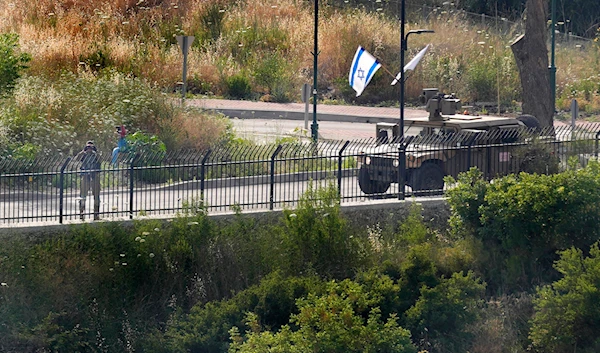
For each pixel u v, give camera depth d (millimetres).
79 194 65625
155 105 91562
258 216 65375
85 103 88062
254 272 63094
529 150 76625
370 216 68938
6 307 56344
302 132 103250
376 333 56344
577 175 69188
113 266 59438
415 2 185875
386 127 79062
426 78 140500
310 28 154375
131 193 61875
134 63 128750
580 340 61875
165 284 60844
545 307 62625
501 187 69812
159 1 164750
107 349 57094
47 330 56094
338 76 143875
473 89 139625
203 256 62188
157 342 57344
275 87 134875
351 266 65062
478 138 74875
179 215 62719
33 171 65125
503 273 67625
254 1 168125
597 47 168625
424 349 59656
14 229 57688
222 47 147875
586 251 68312
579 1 196625
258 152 69562
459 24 166000
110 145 82875
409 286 63375
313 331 56562
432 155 72812
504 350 62031
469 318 61719
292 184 73500
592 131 81250
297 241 64750
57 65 119812
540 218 67562
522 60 102688
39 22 142125
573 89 143625
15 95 88562
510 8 195250
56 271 57875
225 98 131875
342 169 75875
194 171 71375
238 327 58844
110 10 152500
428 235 69125
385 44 147000
